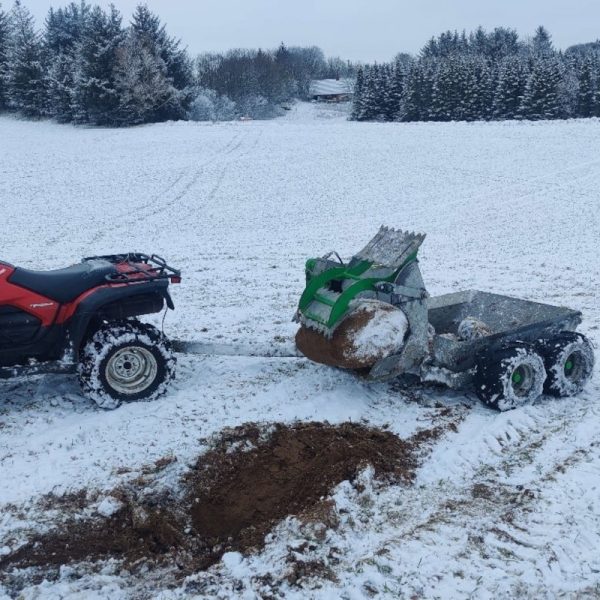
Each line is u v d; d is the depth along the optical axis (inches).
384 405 235.6
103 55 1777.8
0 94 2031.3
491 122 1662.2
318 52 4847.4
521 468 194.5
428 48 3814.0
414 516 171.5
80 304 221.8
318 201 895.7
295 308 380.2
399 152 1278.3
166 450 198.4
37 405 231.5
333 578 148.2
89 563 153.7
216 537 167.9
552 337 248.4
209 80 2822.3
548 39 4264.3
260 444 209.0
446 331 290.2
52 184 1015.0
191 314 363.9
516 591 143.9
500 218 763.4
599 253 571.2
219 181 1035.3
